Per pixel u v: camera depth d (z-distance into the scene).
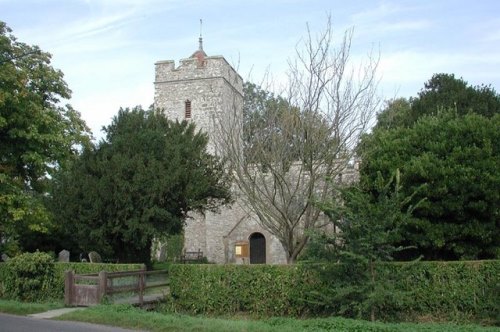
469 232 15.36
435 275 13.32
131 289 14.98
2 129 19.33
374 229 11.99
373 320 12.05
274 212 18.52
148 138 22.81
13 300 15.27
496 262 13.18
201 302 14.84
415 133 17.19
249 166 18.64
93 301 14.14
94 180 21.31
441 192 15.30
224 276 14.75
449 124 16.69
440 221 15.83
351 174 19.64
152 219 21.41
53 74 21.70
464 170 15.23
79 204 21.48
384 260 12.54
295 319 12.61
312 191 16.50
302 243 16.86
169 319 11.54
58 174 23.09
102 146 23.14
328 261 12.60
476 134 16.08
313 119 17.12
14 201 19.12
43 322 11.73
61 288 15.90
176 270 15.31
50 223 21.66
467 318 12.95
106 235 21.84
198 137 25.55
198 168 23.03
